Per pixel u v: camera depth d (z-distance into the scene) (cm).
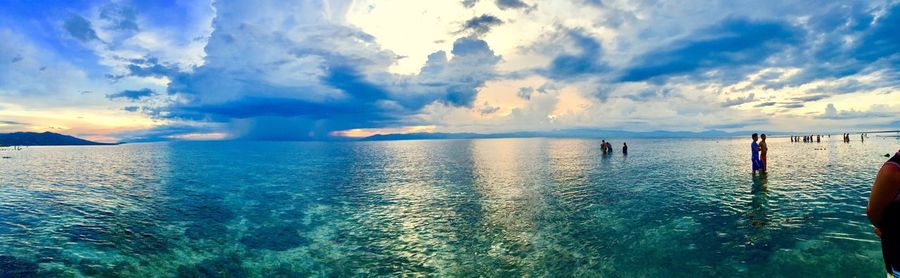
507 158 5016
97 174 3306
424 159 5100
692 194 1977
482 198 2066
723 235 1269
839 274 933
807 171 2755
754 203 1695
